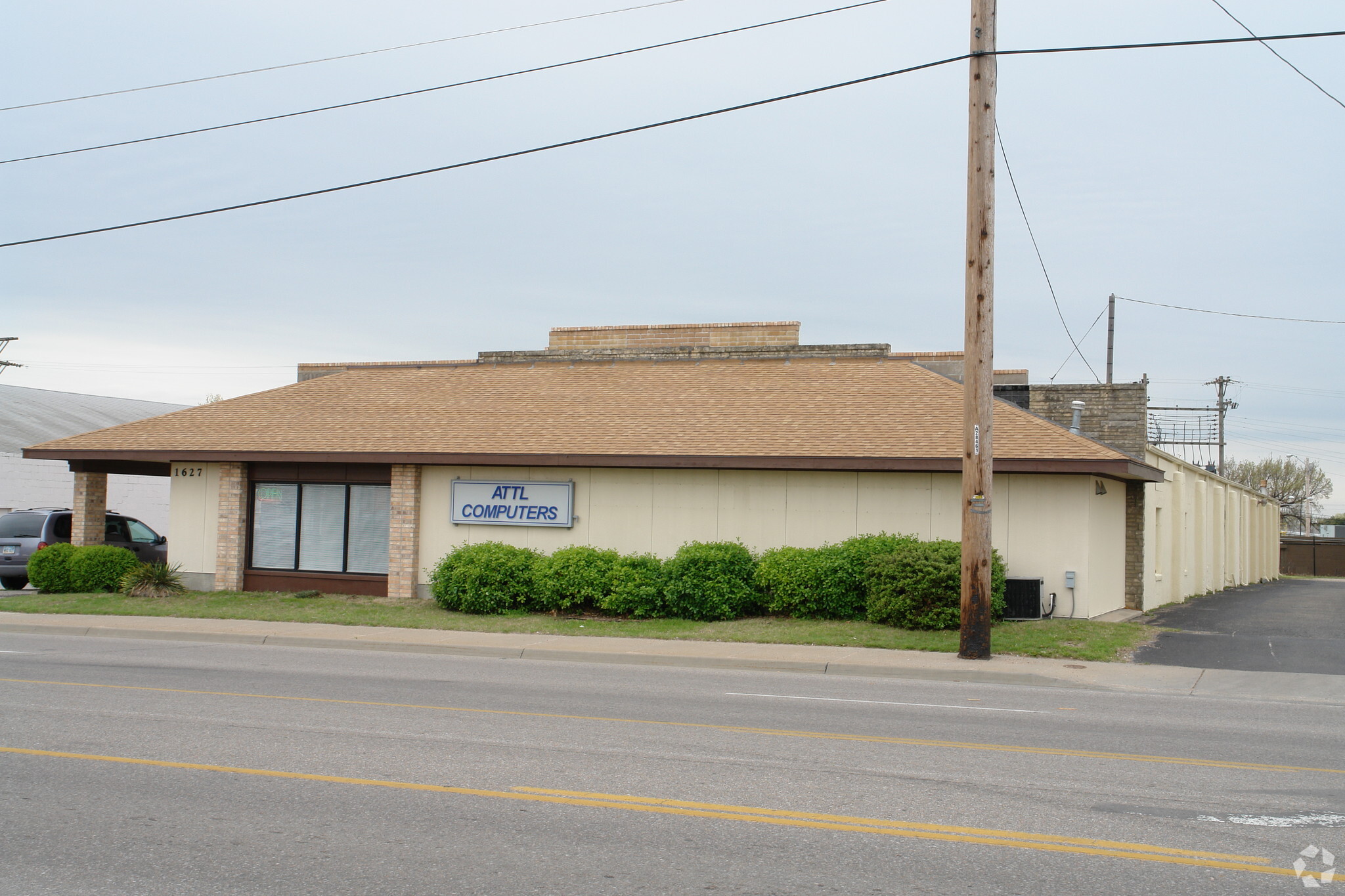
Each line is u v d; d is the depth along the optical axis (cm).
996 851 606
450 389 2553
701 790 739
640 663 1518
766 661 1464
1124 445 2375
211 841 618
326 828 641
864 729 983
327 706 1076
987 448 1478
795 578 1842
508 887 540
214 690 1176
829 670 1434
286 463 2292
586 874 562
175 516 2378
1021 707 1139
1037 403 2453
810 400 2205
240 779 762
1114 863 586
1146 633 1695
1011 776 791
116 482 3734
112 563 2316
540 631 1755
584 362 2702
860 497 1950
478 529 2164
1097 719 1062
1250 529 4331
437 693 1174
